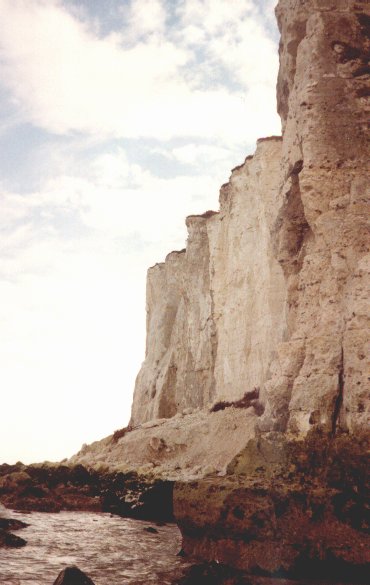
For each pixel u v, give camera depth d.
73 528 13.62
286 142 16.17
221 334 30.58
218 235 32.22
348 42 15.09
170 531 13.95
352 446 10.39
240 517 9.38
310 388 12.36
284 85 17.42
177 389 36.25
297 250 15.94
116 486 18.95
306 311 13.87
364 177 14.07
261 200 26.73
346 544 9.12
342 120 14.60
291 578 9.09
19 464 24.08
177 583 8.48
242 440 22.70
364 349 11.59
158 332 41.12
